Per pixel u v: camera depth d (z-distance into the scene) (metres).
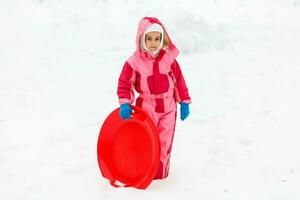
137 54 3.58
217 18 10.01
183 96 3.70
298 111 5.24
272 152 4.19
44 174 3.83
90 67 7.34
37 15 9.55
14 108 5.55
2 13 9.38
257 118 5.11
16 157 4.18
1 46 8.13
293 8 11.03
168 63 3.60
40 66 7.30
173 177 3.76
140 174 3.55
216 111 5.41
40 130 4.86
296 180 3.65
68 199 3.40
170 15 8.74
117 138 3.67
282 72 6.83
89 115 5.36
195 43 8.09
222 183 3.63
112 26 9.41
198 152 4.30
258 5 11.17
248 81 6.49
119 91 3.57
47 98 5.93
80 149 4.37
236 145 4.40
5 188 3.59
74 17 9.75
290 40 8.62
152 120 3.51
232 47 8.20
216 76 6.77
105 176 3.67
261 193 3.44
